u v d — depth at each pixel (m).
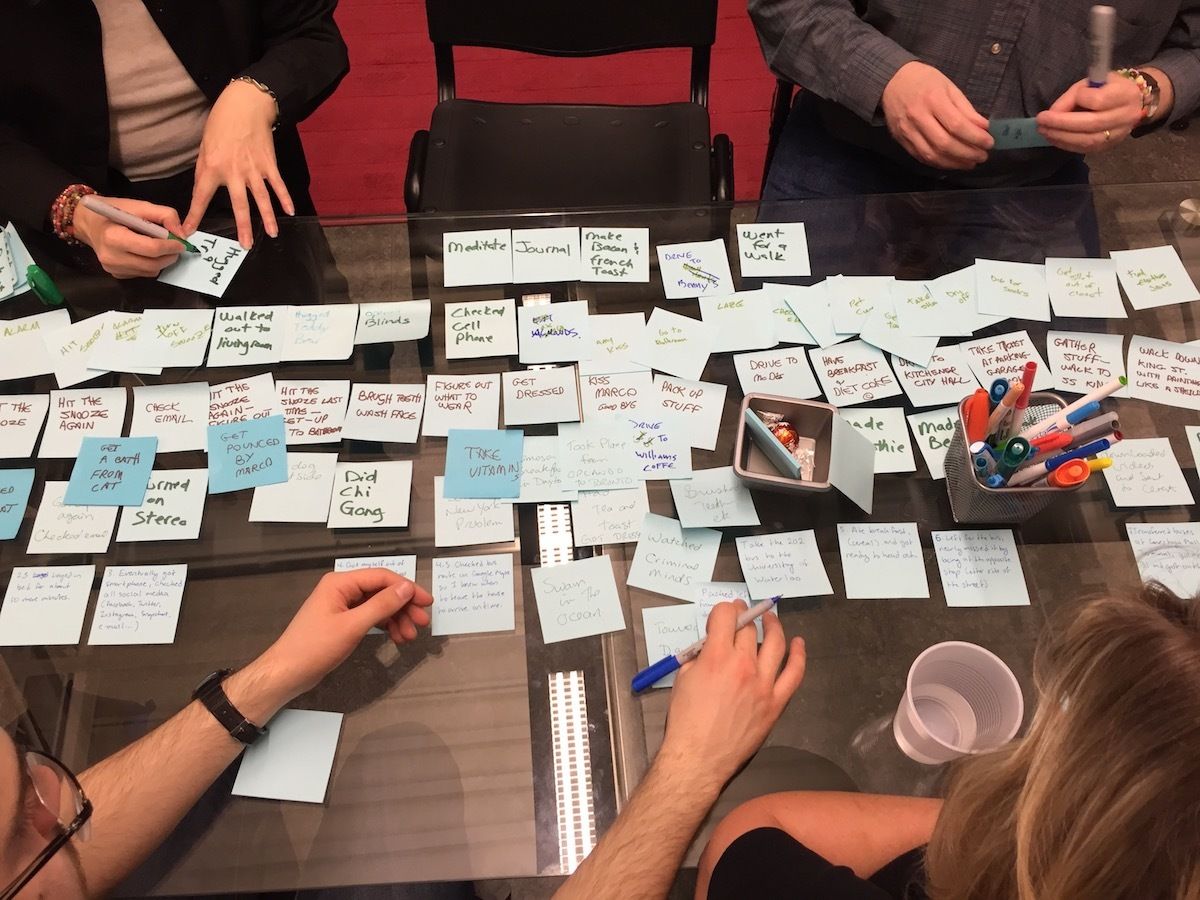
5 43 1.11
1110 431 0.83
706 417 0.96
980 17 1.14
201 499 0.93
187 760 0.77
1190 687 0.40
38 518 0.92
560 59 2.21
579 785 0.79
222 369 1.00
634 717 0.82
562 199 1.39
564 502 0.92
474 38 1.44
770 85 2.17
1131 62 1.16
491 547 0.90
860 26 1.18
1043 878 0.43
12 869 0.59
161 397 0.98
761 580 0.88
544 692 0.83
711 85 2.17
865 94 1.16
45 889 0.62
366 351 1.01
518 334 1.02
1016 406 0.83
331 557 0.90
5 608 0.88
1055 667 0.47
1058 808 0.43
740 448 0.90
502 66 2.20
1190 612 0.46
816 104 1.38
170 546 0.91
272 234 1.09
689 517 0.91
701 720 0.74
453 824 0.78
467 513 0.92
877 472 0.94
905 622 0.87
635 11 1.40
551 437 0.95
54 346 1.01
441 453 0.95
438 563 0.89
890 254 1.08
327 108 2.13
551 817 0.78
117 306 1.04
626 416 0.96
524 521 0.91
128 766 0.76
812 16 1.20
